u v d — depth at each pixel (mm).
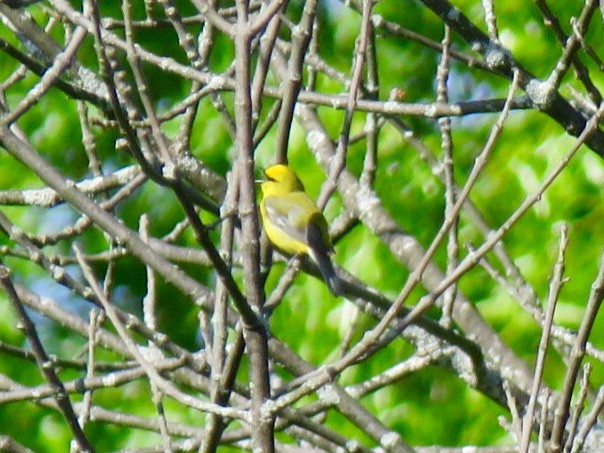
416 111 10172
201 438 10078
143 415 18734
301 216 11516
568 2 19281
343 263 18297
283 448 10422
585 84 10117
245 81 7680
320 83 19000
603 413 10727
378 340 7734
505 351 11094
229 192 8719
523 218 18438
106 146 20625
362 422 10156
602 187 18234
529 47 19266
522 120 19000
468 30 10242
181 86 20734
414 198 18969
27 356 10055
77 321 10375
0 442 9156
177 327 21562
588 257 17984
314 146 12117
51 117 20422
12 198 10344
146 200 21109
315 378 7648
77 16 8859
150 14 10945
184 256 10742
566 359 10711
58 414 19328
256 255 7895
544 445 7633
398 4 20531
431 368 18672
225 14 10680
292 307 18547
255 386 7730
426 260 7586
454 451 10758
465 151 19203
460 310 11328
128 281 21906
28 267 20453
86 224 10430
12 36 20125
